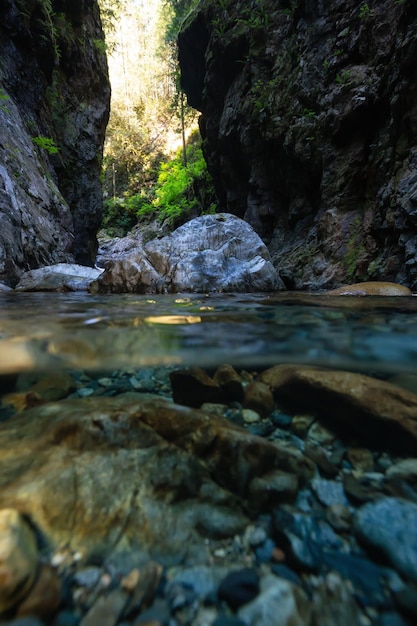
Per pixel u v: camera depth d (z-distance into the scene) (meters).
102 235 27.38
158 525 0.92
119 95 33.88
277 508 1.04
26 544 0.78
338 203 7.32
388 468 1.24
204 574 0.81
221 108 12.45
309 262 7.54
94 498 0.95
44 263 6.85
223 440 1.16
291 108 8.76
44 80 9.96
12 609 0.67
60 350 1.63
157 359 1.74
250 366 1.96
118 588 0.75
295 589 0.77
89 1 12.47
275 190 10.52
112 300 3.56
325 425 1.55
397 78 5.96
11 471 1.01
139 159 32.09
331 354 1.74
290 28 9.27
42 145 8.82
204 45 12.66
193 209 19.55
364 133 7.10
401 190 5.68
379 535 0.91
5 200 5.92
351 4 7.37
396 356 1.60
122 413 1.23
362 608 0.73
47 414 1.33
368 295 4.40
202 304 3.18
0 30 8.12
